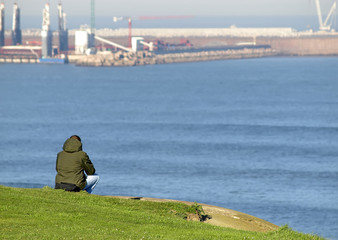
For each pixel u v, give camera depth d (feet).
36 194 176.24
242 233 159.22
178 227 161.27
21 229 138.62
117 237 136.67
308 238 158.51
